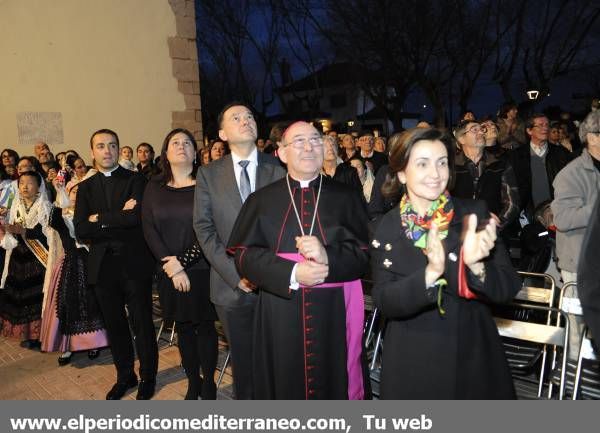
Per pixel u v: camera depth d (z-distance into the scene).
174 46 10.17
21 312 4.97
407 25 19.02
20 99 8.70
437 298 1.84
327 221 2.47
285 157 2.57
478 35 19.05
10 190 5.61
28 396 3.98
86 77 9.27
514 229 4.84
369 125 36.25
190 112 10.44
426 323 1.95
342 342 2.43
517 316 3.78
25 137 8.76
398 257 2.00
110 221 3.59
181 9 10.24
